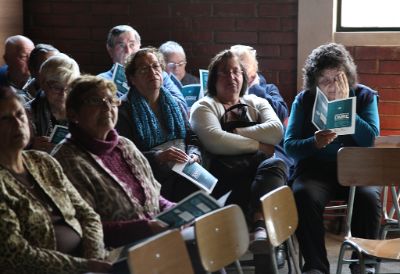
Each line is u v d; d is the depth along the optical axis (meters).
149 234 3.49
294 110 4.87
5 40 6.05
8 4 6.06
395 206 4.60
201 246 2.94
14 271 2.99
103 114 3.64
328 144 4.73
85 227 3.33
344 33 5.89
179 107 4.71
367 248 3.91
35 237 3.07
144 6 6.18
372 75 5.87
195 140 4.72
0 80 5.59
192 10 6.12
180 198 4.44
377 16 5.91
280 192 3.45
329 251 5.39
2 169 3.09
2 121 3.10
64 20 6.29
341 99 4.60
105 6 6.23
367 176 4.17
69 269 3.04
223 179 4.63
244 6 6.04
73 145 3.63
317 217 4.55
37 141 4.03
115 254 3.22
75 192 3.38
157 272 2.69
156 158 4.37
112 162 3.71
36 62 4.95
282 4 5.98
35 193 3.20
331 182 4.72
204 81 5.31
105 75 5.37
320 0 5.85
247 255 4.91
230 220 3.13
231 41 6.10
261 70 6.09
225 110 4.80
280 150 5.12
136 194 3.73
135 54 4.60
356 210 4.64
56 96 4.30
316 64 4.75
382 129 5.89
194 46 6.16
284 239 3.44
